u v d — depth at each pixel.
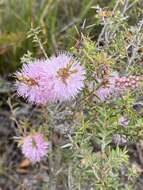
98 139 0.22
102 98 0.22
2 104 0.36
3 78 0.35
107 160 0.21
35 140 0.22
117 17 0.23
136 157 0.34
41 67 0.20
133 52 0.23
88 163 0.21
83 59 0.21
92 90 0.21
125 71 0.23
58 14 0.37
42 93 0.20
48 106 0.23
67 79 0.19
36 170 0.34
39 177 0.33
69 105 0.23
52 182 0.25
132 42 0.23
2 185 0.34
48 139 0.24
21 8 0.36
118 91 0.22
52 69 0.19
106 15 0.23
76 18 0.35
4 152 0.35
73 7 0.36
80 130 0.22
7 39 0.33
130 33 0.25
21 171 0.34
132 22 0.29
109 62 0.21
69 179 0.24
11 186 0.34
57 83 0.19
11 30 0.36
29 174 0.34
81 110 0.23
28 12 0.35
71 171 0.24
